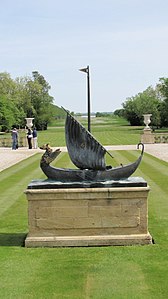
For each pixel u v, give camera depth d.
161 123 111.25
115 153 36.31
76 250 9.95
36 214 10.23
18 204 15.59
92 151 10.44
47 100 127.12
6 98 99.00
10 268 9.00
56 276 8.55
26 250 10.05
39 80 149.38
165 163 27.66
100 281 8.28
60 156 33.72
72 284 8.17
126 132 91.75
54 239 10.21
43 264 9.19
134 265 9.03
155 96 134.62
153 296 7.61
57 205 10.19
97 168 10.46
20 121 104.56
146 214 10.23
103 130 105.75
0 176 23.09
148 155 33.72
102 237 10.21
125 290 7.87
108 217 10.21
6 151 42.25
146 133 51.16
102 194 10.11
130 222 10.23
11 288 8.04
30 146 45.66
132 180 10.41
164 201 15.66
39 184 10.23
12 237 11.25
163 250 9.90
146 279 8.34
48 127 158.25
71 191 10.09
